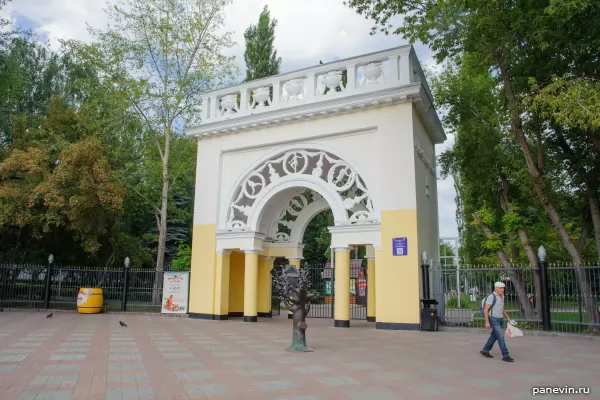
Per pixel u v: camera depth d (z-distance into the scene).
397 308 13.80
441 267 15.45
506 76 13.52
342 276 14.86
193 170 24.80
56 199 19.03
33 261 23.86
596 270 13.05
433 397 5.82
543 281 13.15
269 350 9.55
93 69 23.14
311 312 21.95
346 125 15.50
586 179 14.97
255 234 16.83
